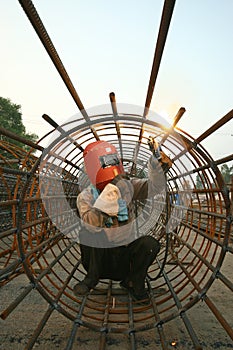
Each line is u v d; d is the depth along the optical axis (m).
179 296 3.10
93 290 3.21
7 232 1.80
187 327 1.92
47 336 2.23
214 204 2.51
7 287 3.37
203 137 2.21
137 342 2.16
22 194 1.88
